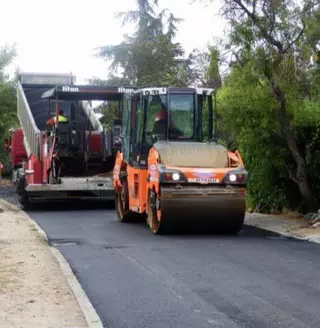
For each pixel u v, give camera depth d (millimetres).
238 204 13898
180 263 10875
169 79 27094
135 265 10781
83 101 22984
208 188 13867
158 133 15609
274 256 11391
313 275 9727
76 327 7152
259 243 13016
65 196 21344
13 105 37156
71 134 21359
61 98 21391
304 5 15172
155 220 14656
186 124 15695
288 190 18359
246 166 19000
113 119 21797
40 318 7504
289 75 15070
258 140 16922
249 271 10102
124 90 20906
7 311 7793
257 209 19094
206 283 9320
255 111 16391
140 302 8320
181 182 13797
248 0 15352
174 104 15672
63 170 21656
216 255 11602
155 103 15688
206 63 16562
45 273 10148
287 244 12836
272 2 15188
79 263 11062
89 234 14883
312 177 17141
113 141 21516
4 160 37406
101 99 21422
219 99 16594
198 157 14484
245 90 16062
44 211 21078
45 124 24094
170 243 13180
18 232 15156
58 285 9281
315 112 16531
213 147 14883
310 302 8133
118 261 11188
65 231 15484
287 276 9680
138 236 14391
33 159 21891
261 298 8375
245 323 7301
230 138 18766
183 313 7762
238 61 15875
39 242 13492
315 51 15234
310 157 16875
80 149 21531
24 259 11383
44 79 27188
